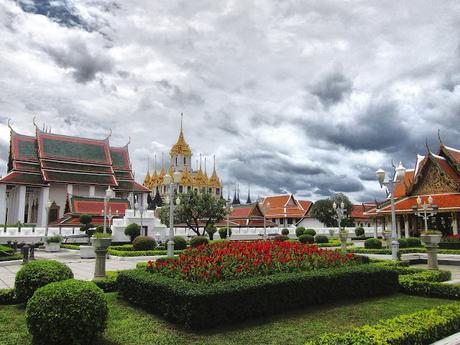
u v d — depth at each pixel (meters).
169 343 7.25
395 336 6.31
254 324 8.38
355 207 71.25
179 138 122.50
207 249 12.25
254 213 65.38
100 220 48.38
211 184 117.19
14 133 63.62
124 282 10.68
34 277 10.00
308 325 8.33
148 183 122.69
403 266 16.67
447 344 6.75
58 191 63.81
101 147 70.19
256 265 10.40
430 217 36.12
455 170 35.56
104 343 7.27
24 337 7.66
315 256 12.20
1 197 58.19
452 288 11.08
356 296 11.08
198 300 7.93
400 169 17.48
